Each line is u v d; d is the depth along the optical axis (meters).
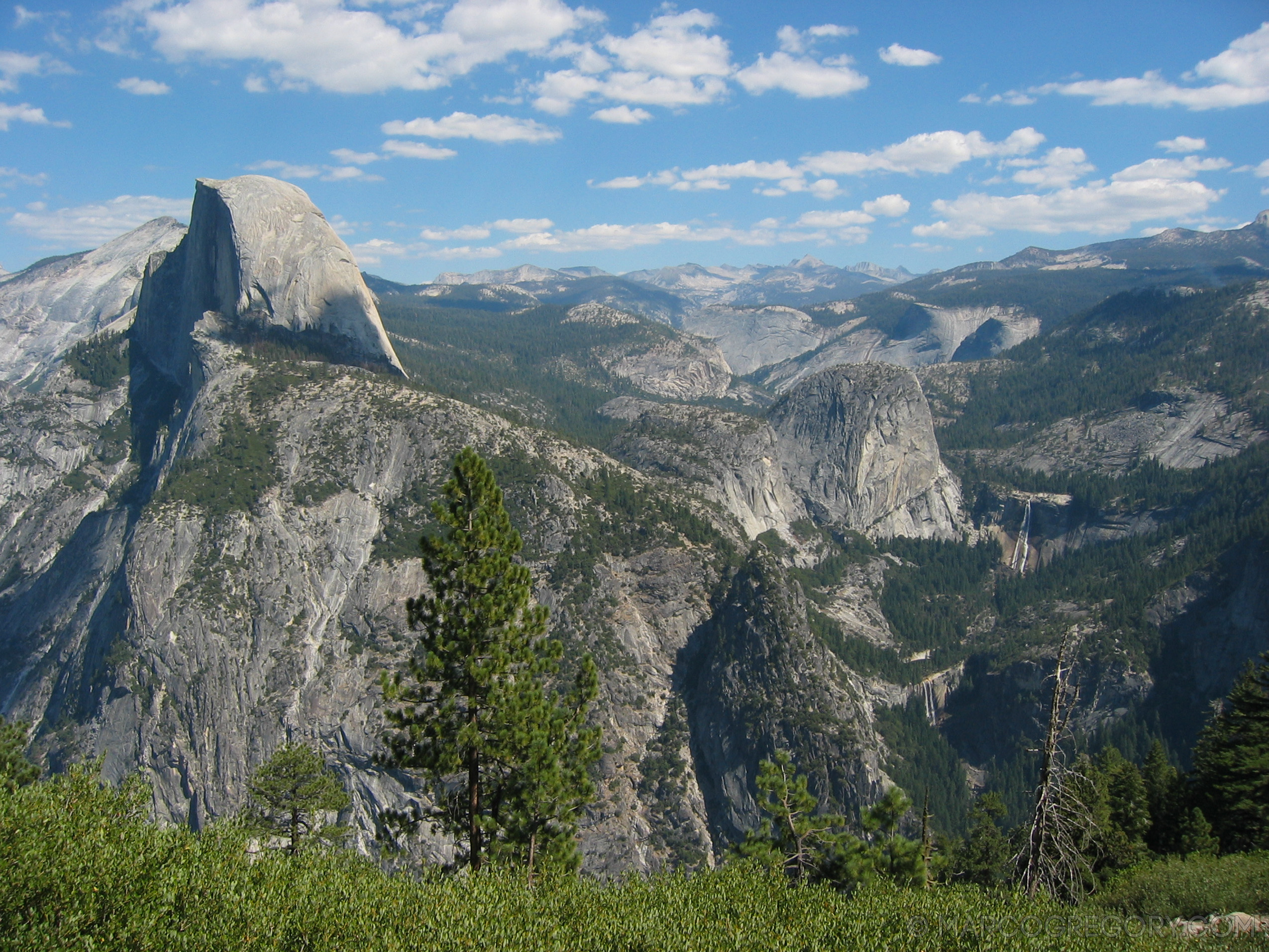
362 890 30.52
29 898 24.11
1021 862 40.12
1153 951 30.47
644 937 29.83
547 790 42.38
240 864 29.53
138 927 24.48
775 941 30.23
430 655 42.59
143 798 30.41
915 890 37.44
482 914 30.05
